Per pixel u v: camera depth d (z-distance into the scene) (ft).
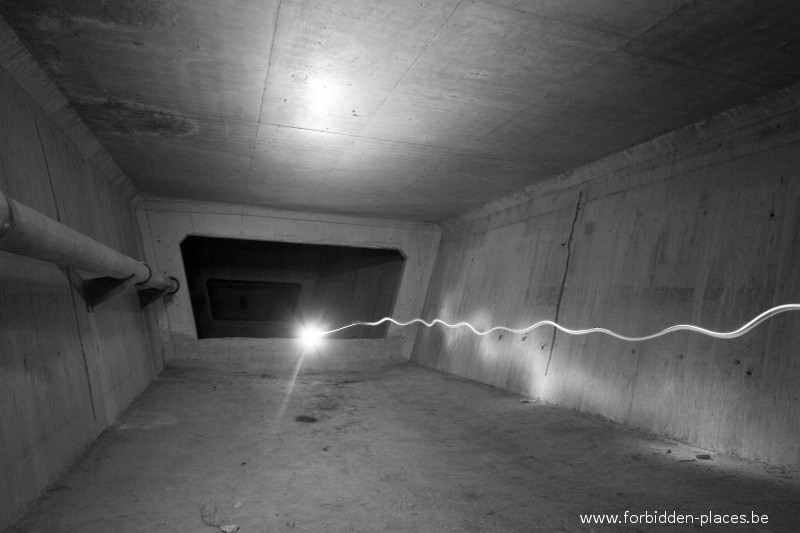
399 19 12.03
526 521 11.05
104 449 15.58
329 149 21.90
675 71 14.34
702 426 16.01
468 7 11.51
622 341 19.77
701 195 18.16
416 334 38.45
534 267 26.58
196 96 16.58
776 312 14.71
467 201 31.22
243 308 51.90
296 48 13.44
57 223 11.91
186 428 18.62
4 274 11.78
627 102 16.47
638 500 12.04
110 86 15.85
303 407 23.21
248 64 14.38
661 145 19.85
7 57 13.30
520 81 15.16
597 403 20.18
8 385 11.12
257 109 17.60
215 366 33.32
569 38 12.73
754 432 14.57
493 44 13.11
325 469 14.66
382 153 22.27
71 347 15.51
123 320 23.12
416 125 18.90
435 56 13.78
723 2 11.14
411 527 10.80
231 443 17.16
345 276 48.52
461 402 24.06
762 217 15.88
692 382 16.66
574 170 24.32
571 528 10.68
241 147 21.71
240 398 24.47
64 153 18.16
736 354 15.56
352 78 15.19
